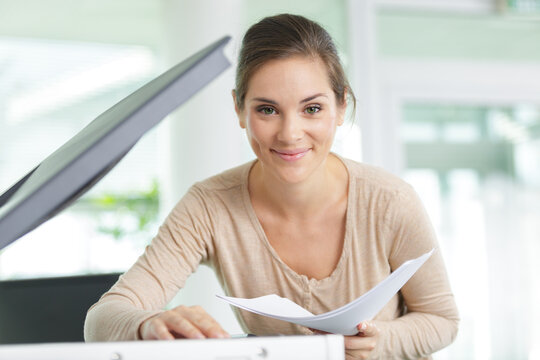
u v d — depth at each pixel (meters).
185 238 1.11
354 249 1.10
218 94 2.74
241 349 0.52
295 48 0.88
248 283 1.14
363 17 3.12
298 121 0.88
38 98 3.43
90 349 0.50
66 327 1.04
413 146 3.24
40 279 1.04
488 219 3.29
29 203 0.50
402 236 1.09
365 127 3.06
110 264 3.37
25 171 3.38
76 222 3.34
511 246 3.32
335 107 0.94
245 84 0.91
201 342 0.52
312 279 1.11
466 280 3.25
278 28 0.90
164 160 2.95
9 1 3.26
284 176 0.93
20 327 1.01
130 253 3.39
